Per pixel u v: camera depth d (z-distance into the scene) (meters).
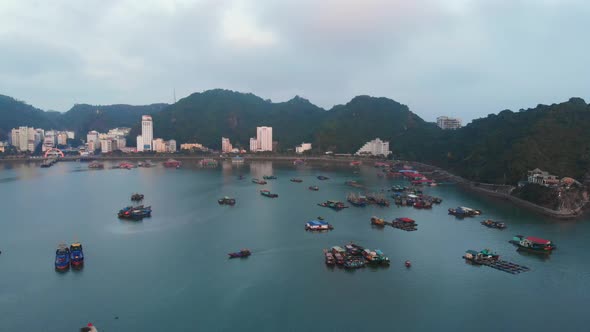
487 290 102.94
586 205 198.88
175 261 121.44
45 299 96.75
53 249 132.50
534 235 152.38
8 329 84.06
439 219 178.75
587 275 113.19
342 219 177.38
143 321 87.00
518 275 112.75
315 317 88.81
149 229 157.50
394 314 90.38
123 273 112.19
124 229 157.25
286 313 90.38
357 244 138.88
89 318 88.25
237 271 113.94
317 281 107.38
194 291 101.06
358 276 110.88
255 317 88.75
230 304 94.44
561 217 182.12
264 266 117.88
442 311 92.06
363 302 95.88
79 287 103.19
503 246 138.25
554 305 95.69
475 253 124.50
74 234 150.00
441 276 111.44
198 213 187.12
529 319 89.25
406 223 165.88
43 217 176.88
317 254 128.62
